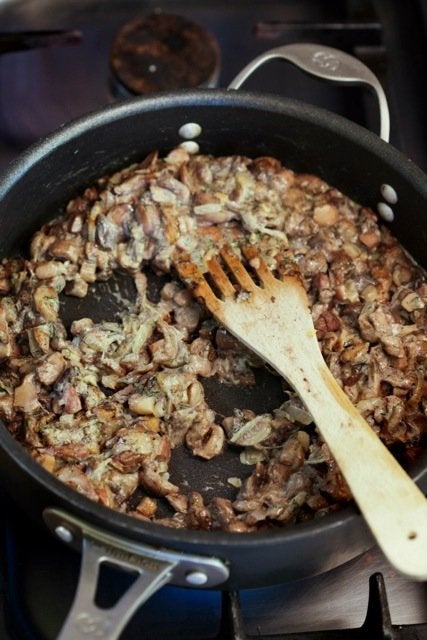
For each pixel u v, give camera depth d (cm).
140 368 86
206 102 90
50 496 73
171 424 85
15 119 102
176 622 81
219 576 74
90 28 107
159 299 92
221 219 92
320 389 81
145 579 72
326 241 92
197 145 94
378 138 89
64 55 105
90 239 91
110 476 81
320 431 79
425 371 87
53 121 102
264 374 89
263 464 84
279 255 90
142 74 100
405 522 73
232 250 90
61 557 83
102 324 88
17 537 83
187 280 88
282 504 81
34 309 88
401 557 73
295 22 107
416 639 77
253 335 85
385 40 108
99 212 91
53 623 80
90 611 71
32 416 83
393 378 86
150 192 91
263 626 81
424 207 88
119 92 102
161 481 82
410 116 104
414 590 82
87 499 73
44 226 92
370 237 92
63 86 104
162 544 72
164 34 102
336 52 94
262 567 75
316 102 104
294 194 93
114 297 92
